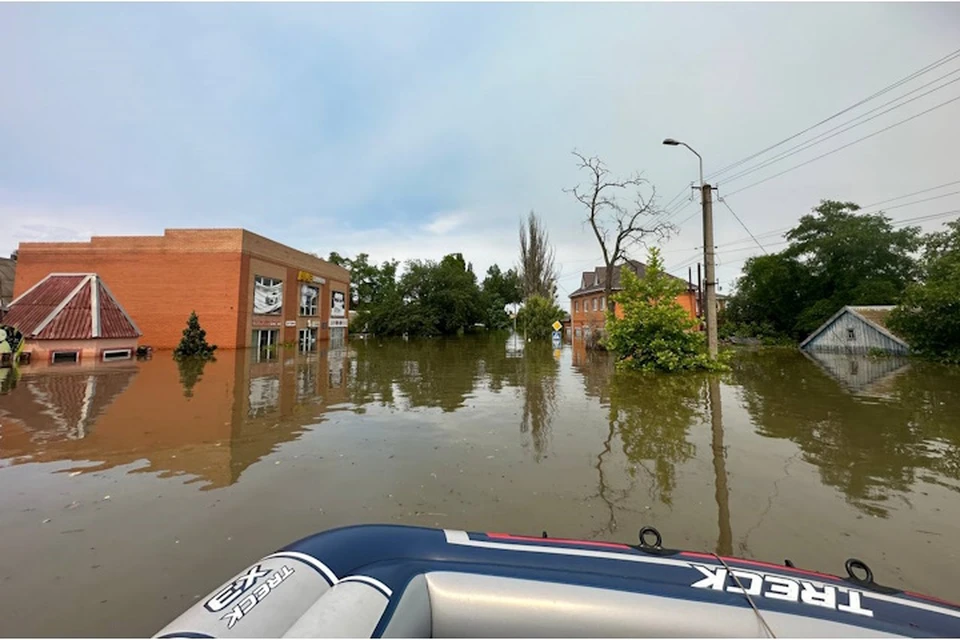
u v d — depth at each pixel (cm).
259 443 528
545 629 146
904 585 238
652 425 617
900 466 437
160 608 219
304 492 374
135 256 2020
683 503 350
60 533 299
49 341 1492
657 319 1209
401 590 153
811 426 605
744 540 290
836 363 1532
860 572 250
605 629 143
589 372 1287
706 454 482
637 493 371
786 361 1627
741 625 141
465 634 150
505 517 326
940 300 1472
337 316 3259
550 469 434
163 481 401
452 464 449
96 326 1588
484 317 4809
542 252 3859
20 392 878
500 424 630
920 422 624
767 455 477
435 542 185
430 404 790
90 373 1181
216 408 740
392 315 4044
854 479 402
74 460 461
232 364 1450
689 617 145
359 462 456
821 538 291
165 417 670
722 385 988
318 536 186
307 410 732
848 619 143
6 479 404
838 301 2330
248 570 163
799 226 2594
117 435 562
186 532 301
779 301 2667
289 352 1997
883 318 1875
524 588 157
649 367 1212
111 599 226
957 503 346
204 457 473
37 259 2056
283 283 2420
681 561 174
